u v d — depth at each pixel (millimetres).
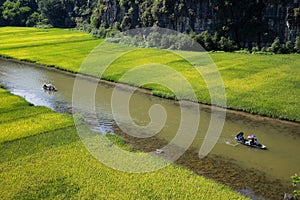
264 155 32250
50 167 27797
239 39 90250
